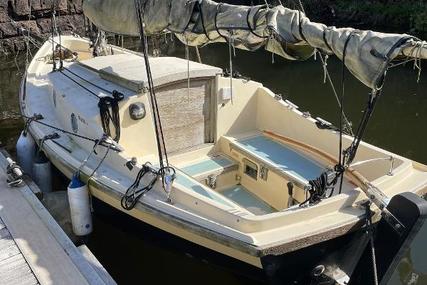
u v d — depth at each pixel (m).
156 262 5.54
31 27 16.31
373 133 9.67
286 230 4.17
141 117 5.43
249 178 5.76
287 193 5.23
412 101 11.66
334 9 18.84
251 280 4.77
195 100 5.81
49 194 6.31
